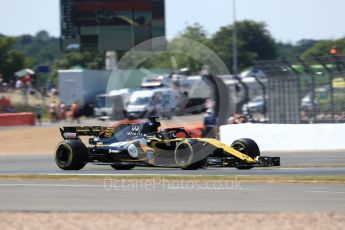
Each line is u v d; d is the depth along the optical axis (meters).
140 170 63.12
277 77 110.25
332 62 101.25
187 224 36.00
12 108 188.00
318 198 43.88
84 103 198.75
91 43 179.12
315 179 52.78
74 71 197.62
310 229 34.34
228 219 37.12
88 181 54.53
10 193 48.44
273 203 42.22
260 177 54.34
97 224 36.34
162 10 177.38
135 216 38.41
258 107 153.25
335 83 103.94
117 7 177.88
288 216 37.62
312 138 86.12
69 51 179.75
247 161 59.75
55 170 65.19
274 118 111.56
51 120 184.50
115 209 40.94
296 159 73.19
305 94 107.00
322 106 105.50
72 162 63.88
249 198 44.25
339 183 50.84
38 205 42.88
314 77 105.94
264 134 88.19
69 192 48.31
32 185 52.78
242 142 62.50
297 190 47.47
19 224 36.72
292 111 108.94
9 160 82.12
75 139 65.75
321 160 71.38
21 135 123.94
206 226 35.44
